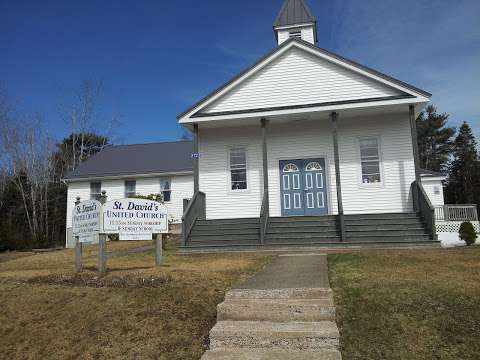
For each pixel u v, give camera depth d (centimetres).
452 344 532
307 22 2111
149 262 1179
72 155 4753
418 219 1467
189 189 2798
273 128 1789
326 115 1673
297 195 1742
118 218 961
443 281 732
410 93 1563
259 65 1705
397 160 1673
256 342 559
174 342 610
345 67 1650
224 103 1720
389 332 571
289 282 755
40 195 3941
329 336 543
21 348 657
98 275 922
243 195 1778
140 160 3048
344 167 1711
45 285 892
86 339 647
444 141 6388
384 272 836
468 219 2277
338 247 1373
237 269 960
